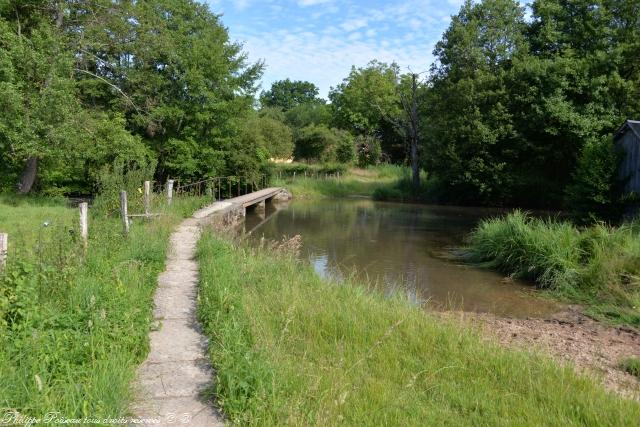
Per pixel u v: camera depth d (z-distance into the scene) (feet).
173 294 24.76
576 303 32.04
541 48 99.81
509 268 41.11
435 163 103.50
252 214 85.25
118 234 31.76
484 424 13.50
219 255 31.37
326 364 16.89
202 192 86.02
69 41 68.39
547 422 13.76
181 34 83.25
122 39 74.38
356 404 13.94
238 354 15.38
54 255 21.26
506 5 100.37
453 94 100.37
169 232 41.01
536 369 17.61
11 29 62.39
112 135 67.67
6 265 17.60
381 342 19.06
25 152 56.18
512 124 94.94
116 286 20.94
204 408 13.79
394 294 30.09
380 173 153.58
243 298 22.24
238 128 90.99
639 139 56.80
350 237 60.08
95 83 73.67
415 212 91.61
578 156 85.20
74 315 16.66
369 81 179.73
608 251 35.06
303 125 217.36
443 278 38.99
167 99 83.10
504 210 95.35
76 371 13.64
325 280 29.91
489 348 19.20
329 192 130.11
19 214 44.70
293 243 36.40
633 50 87.15
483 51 100.17
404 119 138.92
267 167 111.55
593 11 92.89
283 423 12.44
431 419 13.57
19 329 14.85
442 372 16.88
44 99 56.34
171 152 84.53
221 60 85.05
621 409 14.67
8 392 12.12
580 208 61.16
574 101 91.40
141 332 17.53
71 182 79.61
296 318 20.92
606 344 23.95
